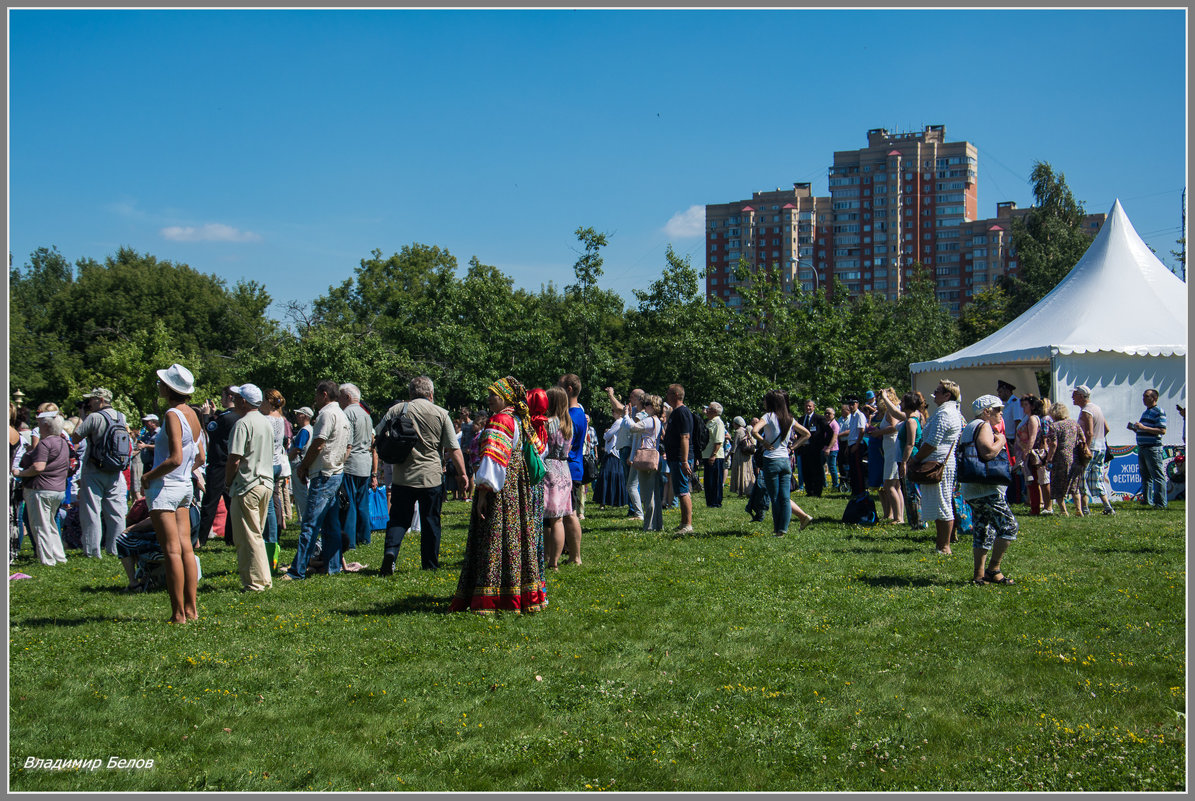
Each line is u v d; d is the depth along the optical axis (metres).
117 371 46.88
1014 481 15.06
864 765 4.23
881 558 9.33
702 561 9.27
